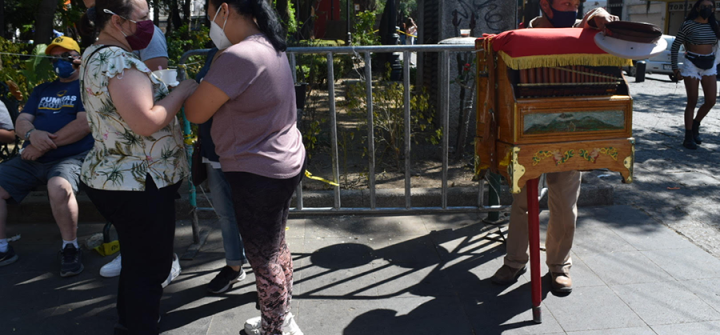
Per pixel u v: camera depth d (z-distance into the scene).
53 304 3.11
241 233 2.43
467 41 5.33
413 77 10.81
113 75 2.14
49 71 5.61
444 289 3.21
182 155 2.54
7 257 3.59
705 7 6.04
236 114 2.24
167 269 2.54
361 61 5.32
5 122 3.88
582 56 2.49
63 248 3.46
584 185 4.55
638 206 4.46
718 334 2.68
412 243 3.86
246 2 2.26
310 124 5.80
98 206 2.41
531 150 2.58
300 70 6.00
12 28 12.59
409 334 2.77
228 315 2.98
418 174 5.19
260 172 2.29
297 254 3.71
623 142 2.66
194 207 3.76
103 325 2.91
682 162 5.79
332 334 2.78
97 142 2.36
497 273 3.26
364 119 5.37
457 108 6.04
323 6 16.62
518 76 2.61
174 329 2.85
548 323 2.83
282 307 2.53
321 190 4.70
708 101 6.26
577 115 2.59
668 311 2.90
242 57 2.16
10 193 3.57
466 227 4.13
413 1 33.59
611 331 2.74
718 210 4.34
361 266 3.52
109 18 2.21
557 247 3.10
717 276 3.25
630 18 28.55
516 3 6.23
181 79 3.42
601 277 3.28
